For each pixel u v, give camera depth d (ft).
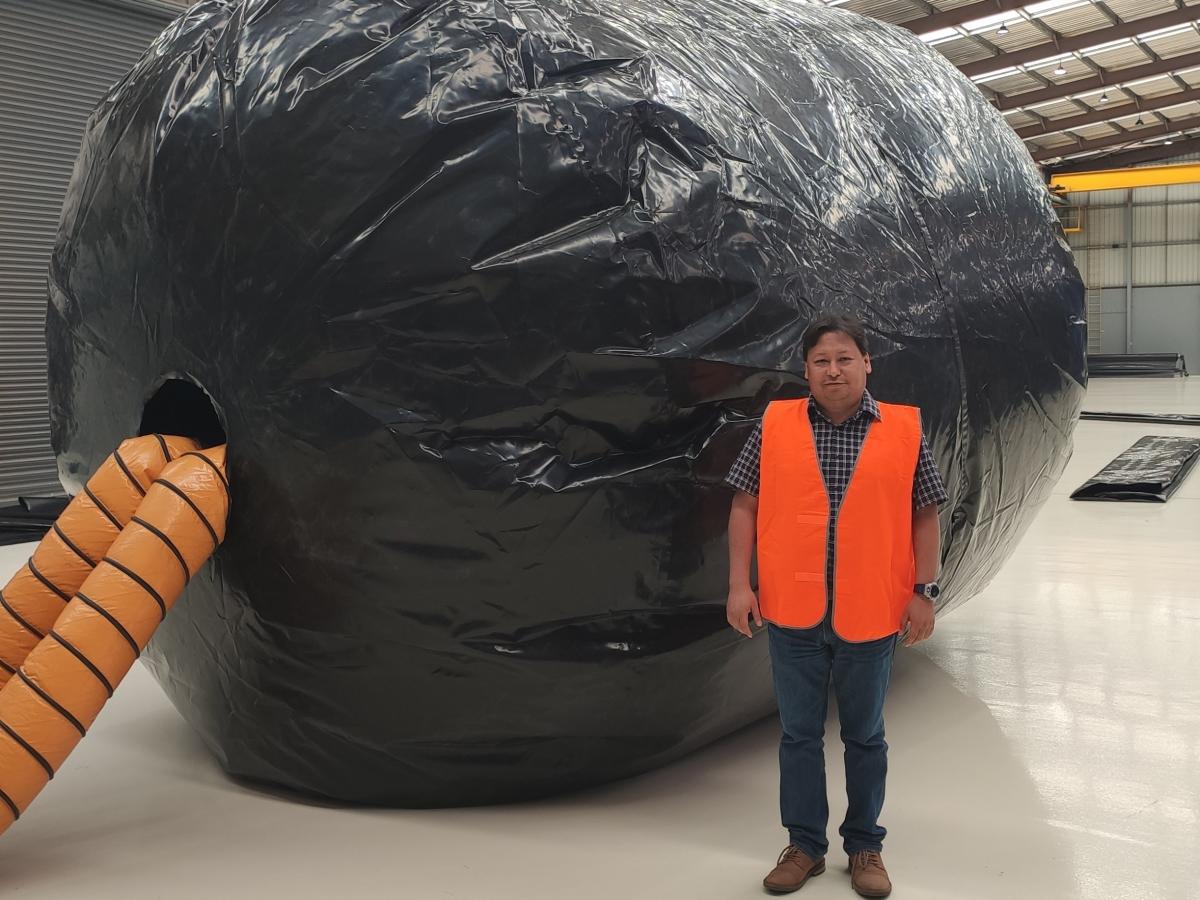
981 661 13.94
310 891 8.04
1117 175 77.56
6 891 8.20
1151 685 12.79
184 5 36.78
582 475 8.49
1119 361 89.25
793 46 11.43
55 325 10.55
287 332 8.36
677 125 9.02
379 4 8.61
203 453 8.86
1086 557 20.30
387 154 8.22
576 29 9.10
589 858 8.50
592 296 8.31
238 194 8.50
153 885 8.21
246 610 9.05
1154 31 57.62
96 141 9.96
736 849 8.64
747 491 8.04
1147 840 8.75
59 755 8.22
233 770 10.14
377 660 8.77
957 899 7.77
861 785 7.93
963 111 13.30
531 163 8.32
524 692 8.84
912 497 7.73
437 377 8.25
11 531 28.50
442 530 8.40
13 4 32.53
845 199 10.27
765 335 9.03
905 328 10.23
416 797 9.44
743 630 7.95
